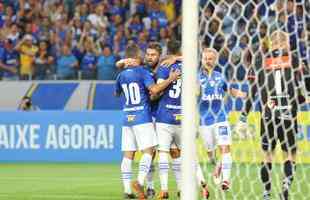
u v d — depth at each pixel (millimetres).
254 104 28391
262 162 28656
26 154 57312
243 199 28078
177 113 33406
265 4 24438
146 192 34469
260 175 28688
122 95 36375
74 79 61469
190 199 17719
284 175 28328
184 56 17781
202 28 22125
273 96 28469
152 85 33312
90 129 56594
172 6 69938
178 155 34062
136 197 34062
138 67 33750
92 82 60469
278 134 28906
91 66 63500
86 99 60281
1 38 66062
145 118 33500
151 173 34312
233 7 23656
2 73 63125
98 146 56562
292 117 29047
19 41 65812
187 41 17734
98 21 68375
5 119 57531
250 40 24609
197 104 18500
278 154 28953
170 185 40125
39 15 69312
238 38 24203
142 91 33531
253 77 27859
